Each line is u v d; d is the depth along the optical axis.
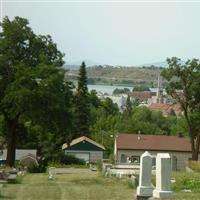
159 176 22.03
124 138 85.06
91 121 119.44
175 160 83.19
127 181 33.31
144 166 23.58
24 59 55.50
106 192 27.77
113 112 150.62
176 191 26.92
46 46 56.53
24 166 59.25
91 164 75.06
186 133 90.88
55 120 51.94
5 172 36.28
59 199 25.23
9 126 57.69
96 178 39.84
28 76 50.56
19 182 34.56
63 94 53.78
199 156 78.44
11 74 53.91
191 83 68.19
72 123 53.62
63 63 56.72
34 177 41.19
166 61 68.69
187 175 35.62
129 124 117.69
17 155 83.00
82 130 102.31
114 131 110.19
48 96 50.09
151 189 23.31
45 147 79.81
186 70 68.00
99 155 90.62
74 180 37.56
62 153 80.81
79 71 106.44
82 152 90.38
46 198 25.50
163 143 84.56
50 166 68.12
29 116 51.78
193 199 23.16
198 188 28.55
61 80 51.34
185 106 69.56
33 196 26.14
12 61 54.56
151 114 143.00
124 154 83.00
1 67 53.72
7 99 51.16
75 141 91.50
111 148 100.88
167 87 69.31
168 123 141.25
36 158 80.19
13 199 24.92
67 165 72.12
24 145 84.62
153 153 83.12
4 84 53.84
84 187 30.72
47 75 50.84
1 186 30.31
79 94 103.75
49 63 54.25
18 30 54.62
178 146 83.88
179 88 68.81
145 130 118.00
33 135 79.19
